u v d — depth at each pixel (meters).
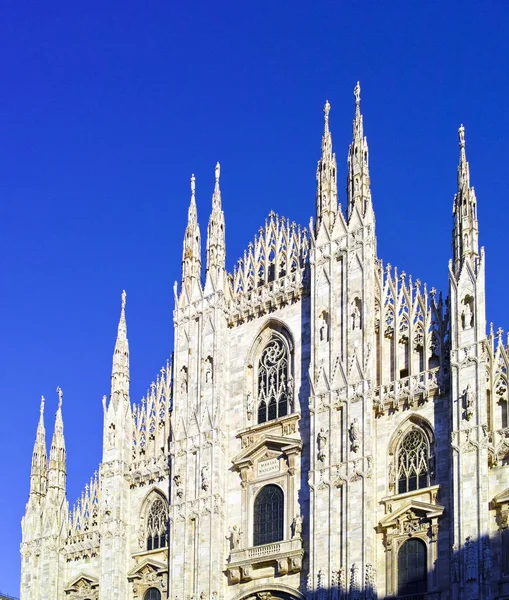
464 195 77.56
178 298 95.12
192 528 87.06
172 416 92.12
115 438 95.69
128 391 97.75
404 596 73.25
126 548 92.94
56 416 103.31
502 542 69.81
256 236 93.31
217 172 96.44
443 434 75.12
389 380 79.81
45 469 103.31
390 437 77.75
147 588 90.56
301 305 87.19
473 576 68.94
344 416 79.50
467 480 71.38
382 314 81.38
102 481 95.25
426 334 78.44
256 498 85.06
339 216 85.12
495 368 74.06
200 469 87.62
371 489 76.62
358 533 75.94
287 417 84.19
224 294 92.62
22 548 100.38
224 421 88.88
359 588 74.50
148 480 93.75
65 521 99.31
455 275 76.31
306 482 81.56
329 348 82.31
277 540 82.56
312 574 77.62
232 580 83.44
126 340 99.12
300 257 89.25
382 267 82.75
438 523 73.19
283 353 87.75
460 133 79.19
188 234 96.38
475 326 74.06
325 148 88.31
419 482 75.69
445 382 75.88
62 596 96.75
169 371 96.19
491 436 72.44
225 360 90.81
